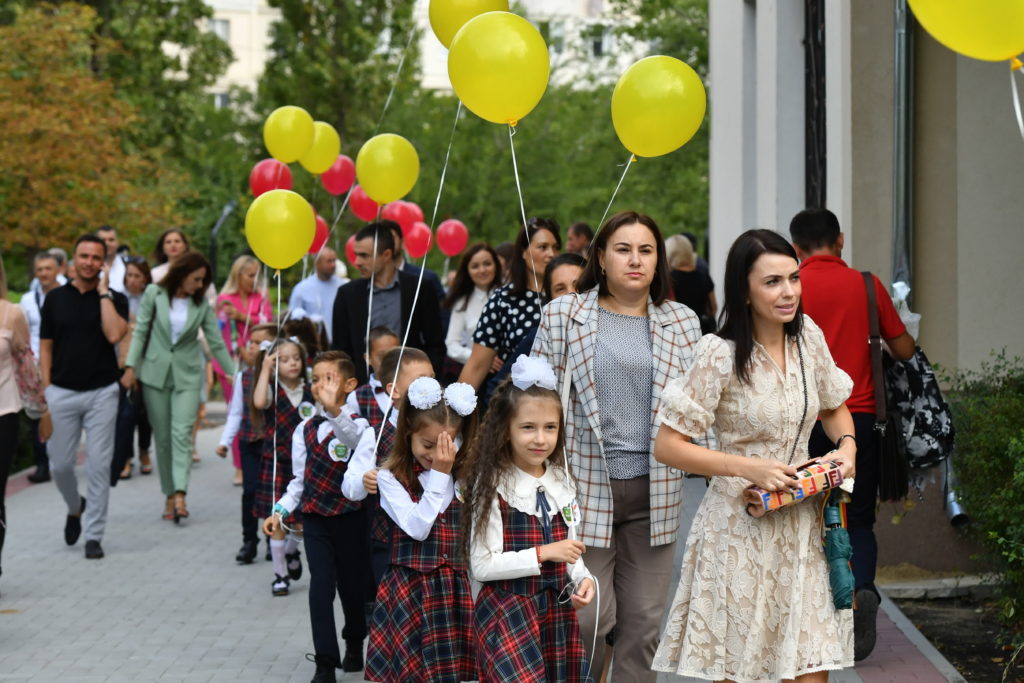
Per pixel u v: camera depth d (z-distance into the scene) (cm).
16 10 3206
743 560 557
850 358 789
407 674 645
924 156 1060
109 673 825
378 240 1020
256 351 1197
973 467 845
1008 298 1052
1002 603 827
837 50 1102
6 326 969
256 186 1360
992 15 495
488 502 580
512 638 575
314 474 796
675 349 627
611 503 621
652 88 684
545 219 826
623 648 630
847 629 565
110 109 3134
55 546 1259
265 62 3891
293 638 918
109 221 3052
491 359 830
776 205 1351
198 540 1294
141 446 1758
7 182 2953
